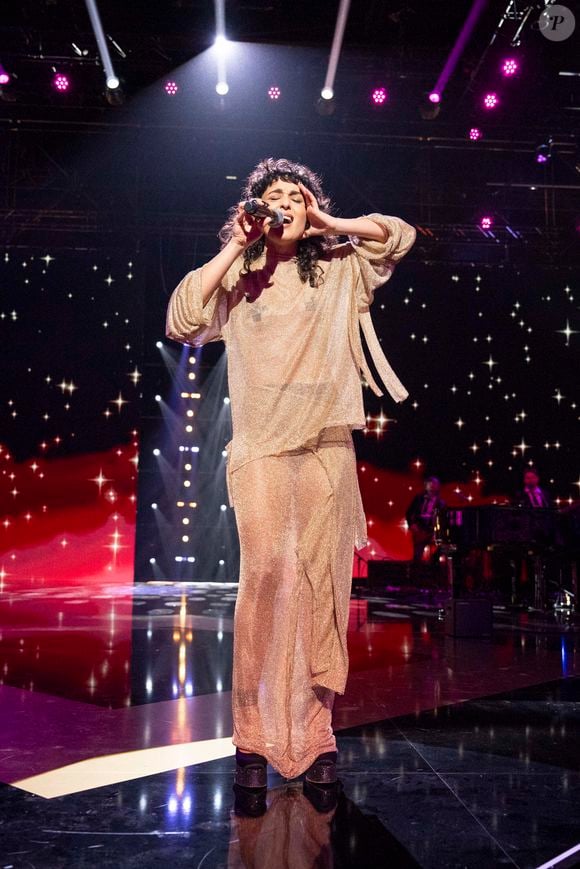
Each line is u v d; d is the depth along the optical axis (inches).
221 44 326.3
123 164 407.2
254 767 75.2
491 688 133.0
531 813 68.8
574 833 64.4
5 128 371.6
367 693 127.3
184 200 419.5
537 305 477.1
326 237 85.5
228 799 72.1
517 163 406.0
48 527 450.6
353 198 412.5
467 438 468.1
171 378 463.2
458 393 470.9
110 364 462.3
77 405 459.2
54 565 449.1
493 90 349.1
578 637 214.4
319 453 80.8
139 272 467.2
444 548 289.9
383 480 461.7
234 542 456.1
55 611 273.7
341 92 355.6
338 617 79.1
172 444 459.5
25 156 401.4
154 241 432.1
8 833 63.5
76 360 461.7
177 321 81.6
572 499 466.3
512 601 342.6
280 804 70.6
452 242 417.7
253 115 364.2
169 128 367.2
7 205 398.0
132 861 58.1
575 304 476.1
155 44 331.0
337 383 81.7
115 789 75.0
